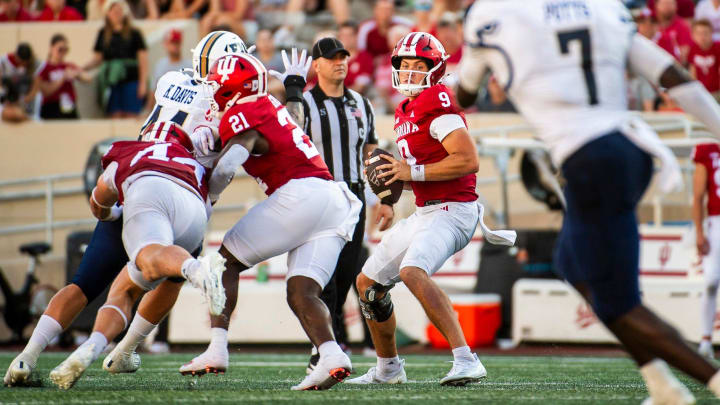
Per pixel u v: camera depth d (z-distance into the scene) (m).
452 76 18.31
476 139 32.56
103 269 16.23
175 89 16.58
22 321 35.72
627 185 11.83
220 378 19.09
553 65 12.11
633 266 11.96
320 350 14.88
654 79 12.48
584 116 11.97
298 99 20.12
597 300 12.09
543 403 13.13
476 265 34.19
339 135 21.02
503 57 12.38
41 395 13.94
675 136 38.03
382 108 40.91
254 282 34.31
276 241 15.42
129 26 41.69
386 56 41.53
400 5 46.31
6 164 41.56
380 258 17.34
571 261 12.56
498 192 39.81
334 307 20.94
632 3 40.50
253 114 15.28
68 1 46.62
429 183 17.17
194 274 13.21
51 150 41.41
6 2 44.97
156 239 14.08
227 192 40.91
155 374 19.91
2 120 41.69
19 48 41.78
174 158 15.21
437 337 32.72
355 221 15.99
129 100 41.91
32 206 41.31
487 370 22.48
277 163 15.60
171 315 33.94
